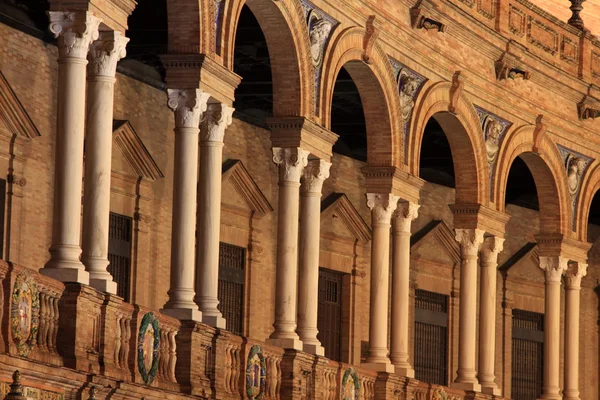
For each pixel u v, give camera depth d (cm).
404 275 5112
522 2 5819
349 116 5716
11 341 2911
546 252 6216
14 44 4266
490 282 5731
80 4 3309
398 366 5088
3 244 4216
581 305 7481
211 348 3941
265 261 5547
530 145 5962
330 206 5856
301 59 4391
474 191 5566
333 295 5959
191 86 3831
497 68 5688
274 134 4400
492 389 5697
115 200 4725
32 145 4325
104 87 3431
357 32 4719
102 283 3366
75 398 3206
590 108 6316
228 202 5325
